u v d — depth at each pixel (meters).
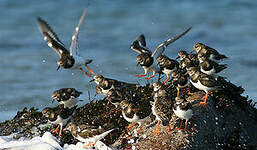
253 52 27.55
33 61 27.02
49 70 25.34
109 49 29.41
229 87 12.99
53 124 13.39
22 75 24.39
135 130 11.69
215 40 31.62
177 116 11.40
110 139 12.12
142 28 35.84
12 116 18.45
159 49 14.20
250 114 12.80
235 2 44.84
